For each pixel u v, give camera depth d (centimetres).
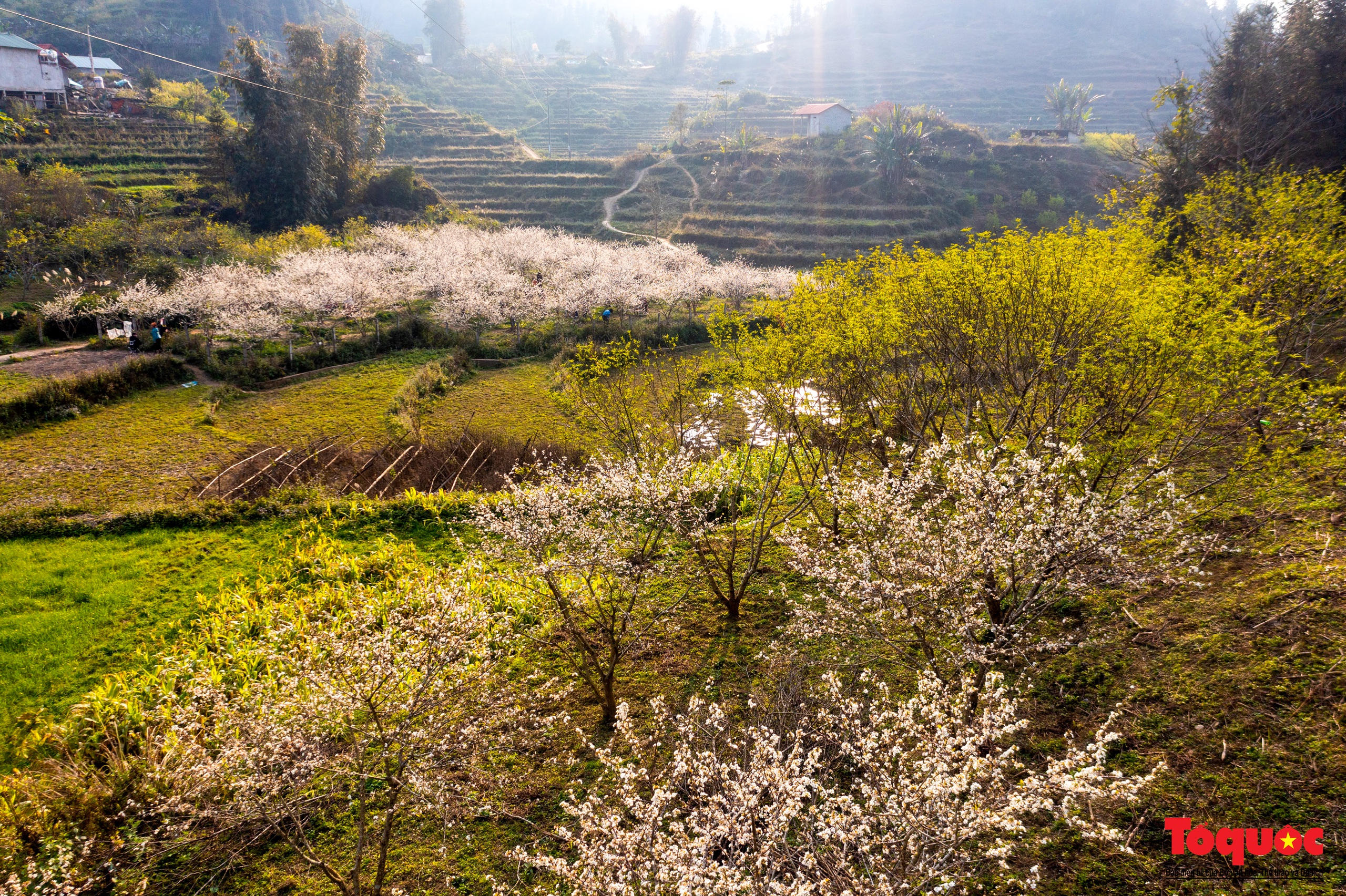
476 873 598
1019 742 615
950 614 618
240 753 550
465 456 1622
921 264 1018
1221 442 836
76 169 5038
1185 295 852
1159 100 1653
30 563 1152
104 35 10669
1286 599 646
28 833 615
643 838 459
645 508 889
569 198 7119
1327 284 859
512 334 2964
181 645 915
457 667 646
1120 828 527
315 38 5744
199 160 5738
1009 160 6894
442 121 9456
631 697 783
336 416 2038
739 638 863
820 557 714
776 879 465
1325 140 1425
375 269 3503
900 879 425
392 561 1109
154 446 1752
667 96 14850
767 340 1008
